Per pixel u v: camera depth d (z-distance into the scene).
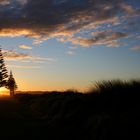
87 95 17.12
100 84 15.78
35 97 50.75
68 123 16.36
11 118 21.95
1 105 39.62
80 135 12.95
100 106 14.47
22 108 34.16
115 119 11.46
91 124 13.04
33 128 16.20
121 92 13.83
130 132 10.38
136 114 11.38
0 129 16.22
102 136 11.15
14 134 14.45
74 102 19.66
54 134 13.84
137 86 13.75
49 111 24.00
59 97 27.64
